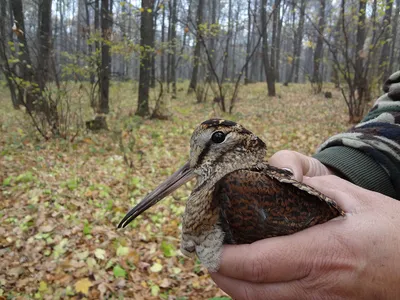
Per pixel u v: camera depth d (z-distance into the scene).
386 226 0.16
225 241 0.19
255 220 0.19
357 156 0.23
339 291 0.17
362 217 0.17
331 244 0.17
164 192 0.23
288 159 0.22
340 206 0.18
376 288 0.16
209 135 0.21
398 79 0.25
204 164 0.21
